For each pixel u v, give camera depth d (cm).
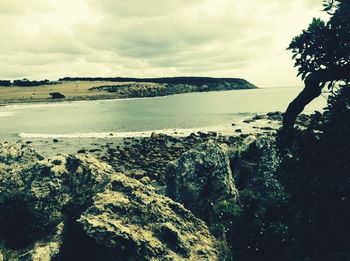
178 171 1670
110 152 3912
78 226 991
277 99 15800
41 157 1842
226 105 12538
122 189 1083
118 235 904
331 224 702
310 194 728
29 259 902
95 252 945
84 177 1234
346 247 700
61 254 959
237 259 1006
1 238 1091
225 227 1139
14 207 1148
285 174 764
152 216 1010
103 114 10212
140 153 3841
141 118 8606
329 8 720
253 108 10644
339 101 715
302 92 763
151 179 2714
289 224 812
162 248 924
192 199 1576
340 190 700
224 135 5050
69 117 9400
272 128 5550
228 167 1661
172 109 11519
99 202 1008
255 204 1089
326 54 727
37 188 1195
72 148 4366
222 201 1520
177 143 4500
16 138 5431
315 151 716
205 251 970
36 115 10350
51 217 1130
